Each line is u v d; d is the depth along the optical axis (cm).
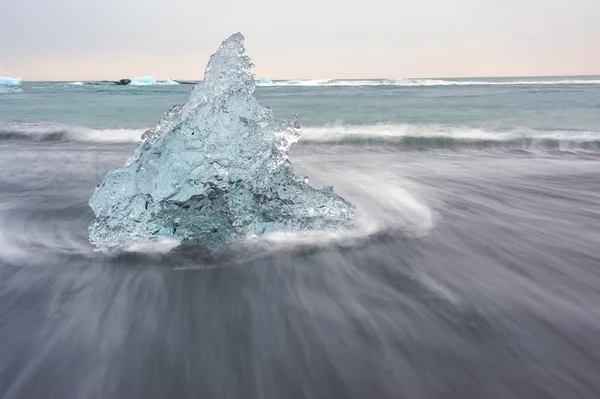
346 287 234
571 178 542
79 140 906
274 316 202
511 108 1488
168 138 320
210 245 287
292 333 188
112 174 322
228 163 329
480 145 840
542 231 334
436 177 546
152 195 304
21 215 367
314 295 224
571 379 159
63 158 685
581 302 218
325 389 152
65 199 424
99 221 299
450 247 297
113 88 4047
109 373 160
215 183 322
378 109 1521
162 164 310
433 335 187
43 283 236
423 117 1255
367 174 563
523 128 1002
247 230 304
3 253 280
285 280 242
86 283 237
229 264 263
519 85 3903
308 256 277
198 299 219
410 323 196
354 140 880
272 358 169
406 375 160
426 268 261
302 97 2327
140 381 156
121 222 293
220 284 236
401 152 775
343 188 476
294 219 317
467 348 177
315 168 606
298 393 150
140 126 1091
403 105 1683
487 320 200
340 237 312
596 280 245
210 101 338
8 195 439
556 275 252
